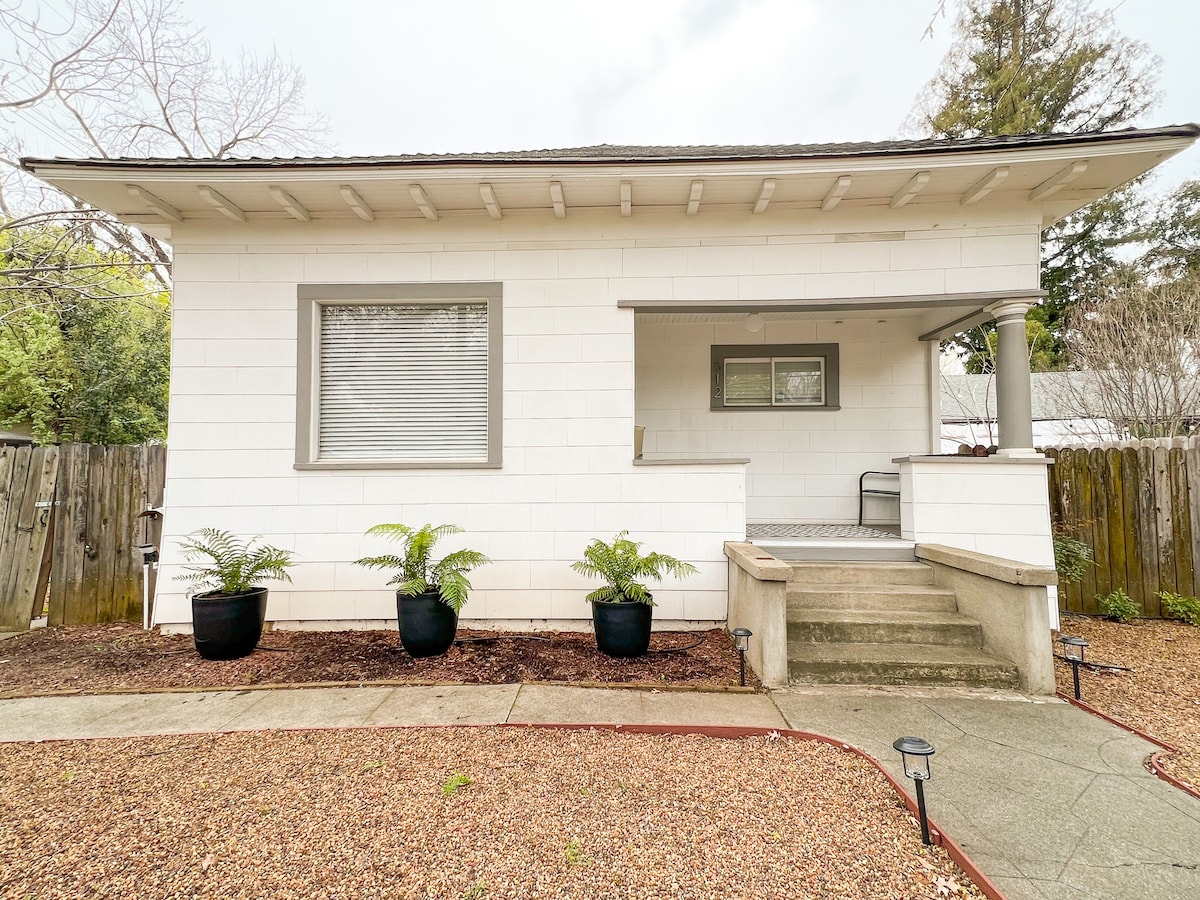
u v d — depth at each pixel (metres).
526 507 4.98
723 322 6.33
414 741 2.93
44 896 1.84
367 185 4.53
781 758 2.75
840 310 5.16
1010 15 15.00
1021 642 3.62
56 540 5.24
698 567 4.91
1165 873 1.93
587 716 3.21
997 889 1.84
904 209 4.91
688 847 2.07
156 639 4.77
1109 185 4.59
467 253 5.07
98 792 2.46
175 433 4.93
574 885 1.88
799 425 6.68
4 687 3.77
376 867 1.96
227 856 2.03
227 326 4.99
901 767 2.62
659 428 6.75
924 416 6.55
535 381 5.03
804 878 1.91
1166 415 8.58
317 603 4.94
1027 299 4.78
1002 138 4.15
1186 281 10.84
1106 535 5.55
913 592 4.37
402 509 4.98
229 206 4.75
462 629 4.96
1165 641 4.67
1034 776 2.56
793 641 4.08
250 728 3.12
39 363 10.05
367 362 5.16
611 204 4.89
